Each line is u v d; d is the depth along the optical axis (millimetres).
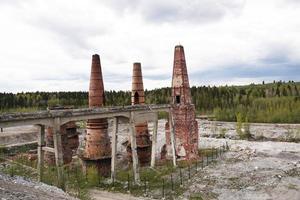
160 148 59750
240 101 128375
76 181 38469
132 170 43812
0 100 133750
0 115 27484
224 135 80312
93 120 40625
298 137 72875
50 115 31172
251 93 150125
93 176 38094
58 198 21453
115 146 38938
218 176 39875
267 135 77500
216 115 108500
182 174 41250
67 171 41562
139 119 41438
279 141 71812
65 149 47594
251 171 41469
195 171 42125
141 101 48250
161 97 144750
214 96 138875
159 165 46656
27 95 154125
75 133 52469
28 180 27062
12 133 79562
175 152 45969
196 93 144625
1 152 64188
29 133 79562
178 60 47688
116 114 38344
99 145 40594
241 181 37875
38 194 20984
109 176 41219
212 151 53906
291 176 39594
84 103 141125
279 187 35781
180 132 47219
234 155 50531
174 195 34469
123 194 35000
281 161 46406
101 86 41500
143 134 48125
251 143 64500
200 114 123125
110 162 41531
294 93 153625
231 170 42156
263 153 53000
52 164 46156
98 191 36062
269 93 157375
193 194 34531
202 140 68812
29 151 63469
